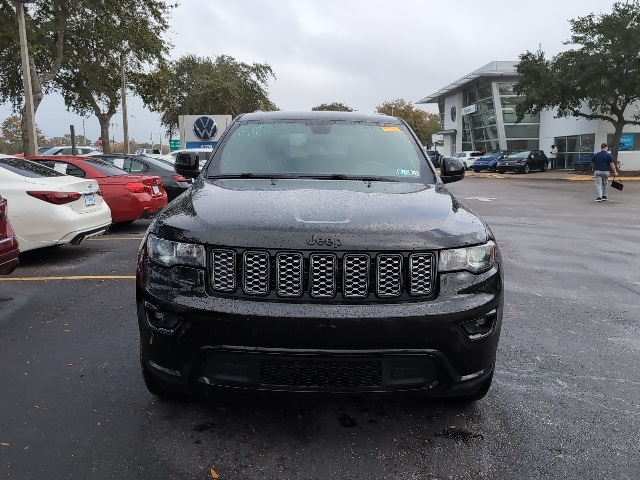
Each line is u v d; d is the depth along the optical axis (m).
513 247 9.68
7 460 2.94
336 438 3.22
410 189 3.75
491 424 3.41
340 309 2.80
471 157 48.94
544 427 3.39
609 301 6.25
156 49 27.31
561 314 5.73
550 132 45.84
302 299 2.85
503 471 2.93
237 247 2.88
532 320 5.51
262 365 2.85
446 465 2.97
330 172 4.09
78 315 5.39
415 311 2.84
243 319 2.79
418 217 3.12
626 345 4.84
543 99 33.62
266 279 2.86
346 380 2.87
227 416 3.44
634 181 30.16
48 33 24.95
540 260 8.55
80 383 3.87
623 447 3.18
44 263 7.79
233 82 45.22
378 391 2.88
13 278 6.89
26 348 4.52
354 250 2.85
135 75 30.81
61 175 8.04
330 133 4.52
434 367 2.92
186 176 4.54
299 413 3.49
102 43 26.83
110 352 4.44
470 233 3.10
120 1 24.41
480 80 53.56
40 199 7.31
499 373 4.18
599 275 7.54
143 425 3.32
